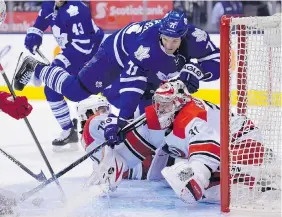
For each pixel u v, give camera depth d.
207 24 21.16
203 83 19.61
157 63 9.58
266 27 8.35
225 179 8.55
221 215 8.53
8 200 8.94
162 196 9.63
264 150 8.91
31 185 10.41
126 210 8.84
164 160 10.59
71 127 13.70
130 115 9.45
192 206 9.05
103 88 10.55
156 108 9.38
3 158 12.82
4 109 9.29
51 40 20.58
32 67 11.23
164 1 21.28
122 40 9.98
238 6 20.92
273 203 8.80
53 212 8.74
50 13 13.84
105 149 9.53
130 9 21.39
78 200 9.28
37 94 20.39
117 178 9.59
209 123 9.41
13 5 21.34
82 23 13.70
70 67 13.84
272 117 8.96
